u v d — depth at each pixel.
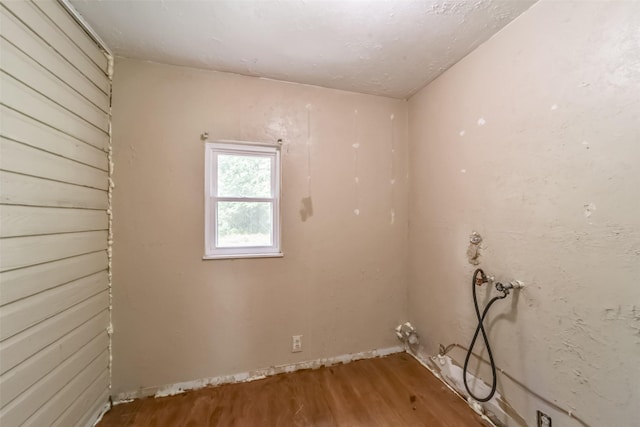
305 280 2.16
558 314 1.25
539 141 1.33
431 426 1.55
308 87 2.17
